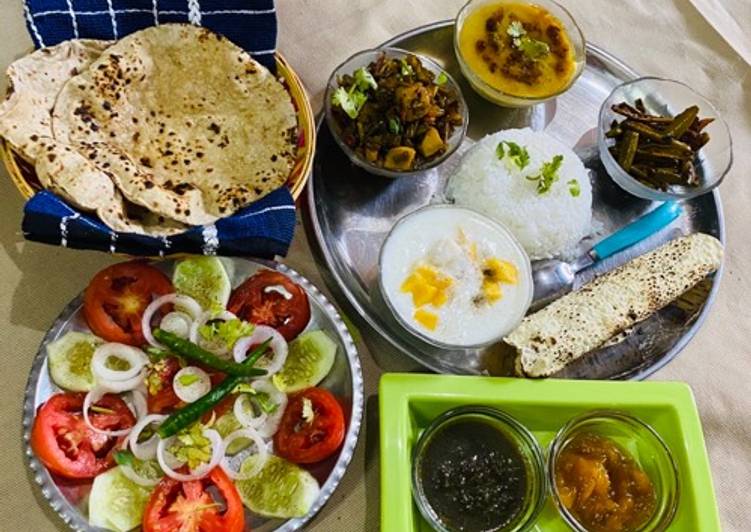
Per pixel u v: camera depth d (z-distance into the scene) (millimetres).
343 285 688
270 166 667
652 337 715
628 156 743
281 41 777
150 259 658
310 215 704
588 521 658
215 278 655
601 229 754
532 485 655
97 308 634
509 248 707
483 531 644
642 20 847
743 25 859
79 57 661
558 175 734
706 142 760
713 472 699
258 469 622
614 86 807
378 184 736
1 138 627
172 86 675
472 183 734
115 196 629
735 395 720
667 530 665
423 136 713
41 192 614
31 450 602
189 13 677
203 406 616
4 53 727
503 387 668
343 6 799
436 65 754
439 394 659
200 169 663
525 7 795
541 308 718
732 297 756
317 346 652
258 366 640
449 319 682
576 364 700
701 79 835
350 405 642
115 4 666
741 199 792
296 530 618
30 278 675
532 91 769
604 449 675
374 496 652
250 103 681
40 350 627
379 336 694
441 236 701
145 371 630
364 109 713
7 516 615
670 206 758
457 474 653
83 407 618
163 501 601
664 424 687
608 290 712
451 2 825
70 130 640
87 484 607
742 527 688
